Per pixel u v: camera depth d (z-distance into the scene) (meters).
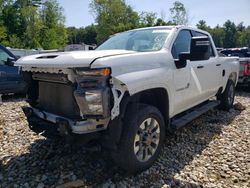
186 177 3.25
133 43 4.12
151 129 3.40
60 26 53.56
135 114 3.13
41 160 3.62
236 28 96.25
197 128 5.12
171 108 3.76
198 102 4.88
